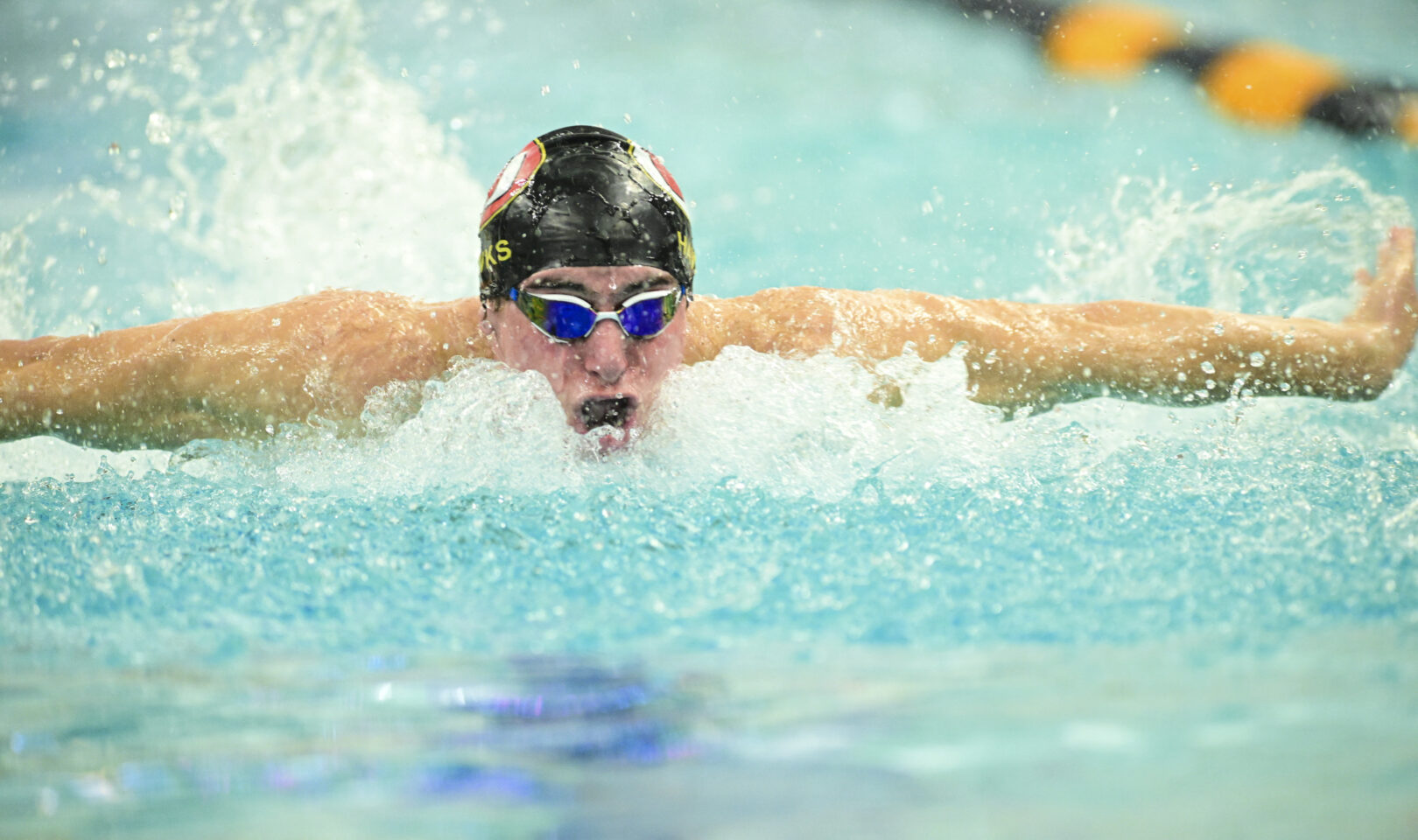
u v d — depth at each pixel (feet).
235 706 12.74
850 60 77.25
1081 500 20.74
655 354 23.12
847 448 23.07
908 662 13.58
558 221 22.47
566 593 16.78
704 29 83.41
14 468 25.61
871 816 9.42
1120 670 13.01
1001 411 25.32
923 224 51.01
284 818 9.86
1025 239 48.29
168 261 41.68
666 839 9.15
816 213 53.52
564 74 74.13
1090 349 25.49
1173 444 24.20
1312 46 65.62
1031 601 15.84
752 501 21.03
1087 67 70.03
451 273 38.34
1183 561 17.34
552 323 22.49
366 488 22.52
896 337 25.76
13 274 32.91
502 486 22.26
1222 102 62.44
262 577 17.81
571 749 11.24
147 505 21.85
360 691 13.15
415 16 79.15
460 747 11.38
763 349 25.50
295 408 24.56
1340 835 8.79
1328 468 22.57
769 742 11.21
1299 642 13.84
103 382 24.66
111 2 66.85
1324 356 25.72
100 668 14.17
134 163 53.01
